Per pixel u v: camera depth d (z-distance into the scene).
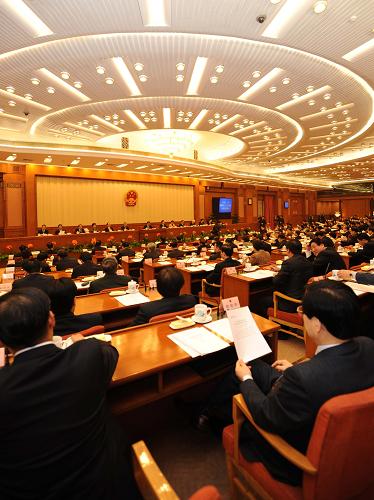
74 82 6.16
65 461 1.07
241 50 5.12
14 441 1.03
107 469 1.17
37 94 6.77
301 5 4.05
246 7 4.07
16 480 1.04
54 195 15.11
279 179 22.11
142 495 1.21
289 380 1.27
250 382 1.61
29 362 1.15
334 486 1.18
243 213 24.16
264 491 1.42
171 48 5.04
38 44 4.80
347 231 13.76
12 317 1.20
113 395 2.06
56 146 11.12
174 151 14.61
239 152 14.25
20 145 10.52
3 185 13.52
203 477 1.99
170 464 2.09
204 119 8.95
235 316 1.90
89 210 16.28
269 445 1.45
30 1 3.83
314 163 18.16
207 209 21.91
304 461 1.19
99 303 3.34
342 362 1.27
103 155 11.91
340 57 5.22
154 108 7.91
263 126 9.59
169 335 2.22
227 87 6.59
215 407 2.28
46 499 1.03
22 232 13.95
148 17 4.28
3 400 1.04
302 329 3.68
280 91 6.80
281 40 4.80
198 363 2.39
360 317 1.33
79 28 4.41
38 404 1.06
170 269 2.82
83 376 1.17
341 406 1.10
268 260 6.25
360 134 10.45
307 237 11.54
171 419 2.51
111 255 8.51
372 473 1.25
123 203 17.59
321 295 1.34
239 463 1.57
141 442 1.29
